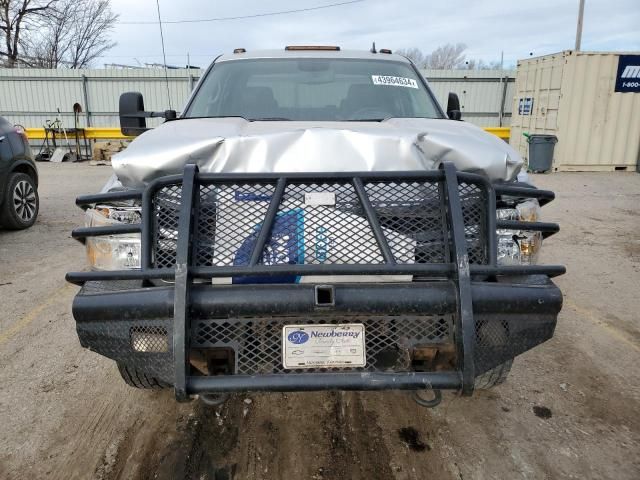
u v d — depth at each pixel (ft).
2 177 22.35
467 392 6.70
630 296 16.25
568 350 12.67
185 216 6.86
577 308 15.28
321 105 11.85
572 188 36.50
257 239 6.98
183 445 9.18
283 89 12.19
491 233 7.27
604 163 44.60
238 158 7.59
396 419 9.96
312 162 7.53
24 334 13.42
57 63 123.95
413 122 9.78
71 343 12.95
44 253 20.44
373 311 6.73
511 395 10.75
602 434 9.48
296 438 9.40
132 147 7.97
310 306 6.67
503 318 6.97
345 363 6.89
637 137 44.04
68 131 55.31
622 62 42.47
